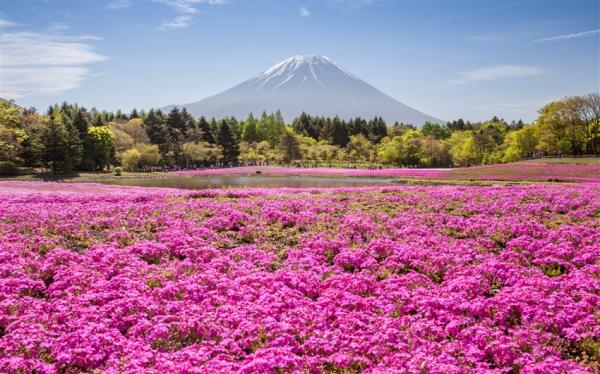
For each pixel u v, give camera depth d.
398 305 10.97
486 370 7.88
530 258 14.53
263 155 136.25
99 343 8.84
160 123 138.00
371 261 14.02
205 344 9.09
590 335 9.16
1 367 7.82
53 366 8.12
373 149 140.00
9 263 13.07
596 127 94.81
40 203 23.81
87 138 97.19
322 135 175.12
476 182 52.00
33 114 101.62
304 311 10.42
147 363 8.36
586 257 13.74
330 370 8.38
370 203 23.75
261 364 7.93
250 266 13.85
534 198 24.33
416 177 66.44
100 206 22.08
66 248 15.40
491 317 10.36
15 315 10.06
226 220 19.06
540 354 8.49
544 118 101.12
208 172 92.62
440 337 9.36
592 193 25.78
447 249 15.08
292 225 19.09
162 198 25.67
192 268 13.57
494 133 130.88
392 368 7.79
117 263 13.59
